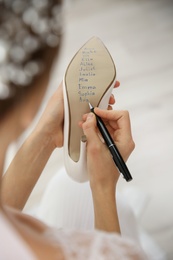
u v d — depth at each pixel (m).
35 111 0.39
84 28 2.03
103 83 0.75
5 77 0.33
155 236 1.35
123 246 0.45
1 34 0.33
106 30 2.03
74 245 0.43
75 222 0.87
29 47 0.34
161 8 2.15
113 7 2.14
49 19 0.35
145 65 1.87
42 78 0.36
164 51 1.94
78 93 0.75
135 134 1.61
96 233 0.45
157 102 1.72
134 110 1.69
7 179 0.75
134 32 2.02
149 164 1.53
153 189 1.46
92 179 0.65
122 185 1.46
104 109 0.77
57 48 0.36
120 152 0.70
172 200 1.43
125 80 1.80
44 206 0.92
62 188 0.91
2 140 0.37
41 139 0.76
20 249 0.37
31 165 0.75
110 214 0.61
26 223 0.43
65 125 0.75
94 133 0.68
